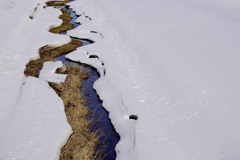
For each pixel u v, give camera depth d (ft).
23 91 53.11
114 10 142.72
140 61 73.72
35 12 127.03
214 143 38.88
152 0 139.64
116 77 64.18
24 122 42.47
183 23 97.81
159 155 37.78
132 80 62.80
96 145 42.11
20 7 121.29
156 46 82.94
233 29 80.43
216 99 50.29
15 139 37.73
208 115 45.78
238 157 34.60
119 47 86.69
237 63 61.62
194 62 67.36
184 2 118.42
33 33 93.97
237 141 38.09
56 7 163.12
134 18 120.67
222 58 65.72
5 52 67.62
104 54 79.82
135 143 40.75
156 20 109.29
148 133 43.14
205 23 92.02
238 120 43.09
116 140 43.98
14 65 63.82
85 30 108.27
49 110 47.39
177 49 77.87
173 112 48.60
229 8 94.32
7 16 101.65
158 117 47.60
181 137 41.45
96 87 60.90
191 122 44.78
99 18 130.62
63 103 51.60
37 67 68.59
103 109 53.26
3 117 42.50
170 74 63.00
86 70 71.92
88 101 55.77
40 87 55.98
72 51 85.61
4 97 48.19
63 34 106.01
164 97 54.24
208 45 75.05
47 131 40.98
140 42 88.99
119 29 108.17
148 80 62.34
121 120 48.29
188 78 59.98
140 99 54.24
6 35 80.33
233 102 48.32
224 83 55.31
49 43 86.07
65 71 67.67
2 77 55.36
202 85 56.24
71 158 37.65
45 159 34.65
